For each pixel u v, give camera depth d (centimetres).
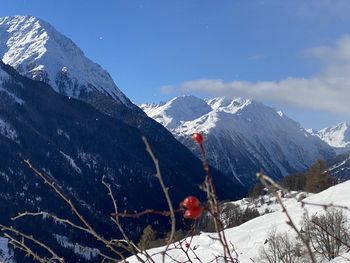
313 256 169
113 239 206
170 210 172
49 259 224
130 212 188
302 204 164
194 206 170
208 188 174
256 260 2603
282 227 3812
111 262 203
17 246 223
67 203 220
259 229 4138
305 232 174
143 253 200
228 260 179
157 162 171
